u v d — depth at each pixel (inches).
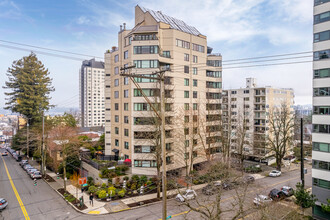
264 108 2213.3
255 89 2285.9
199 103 1529.3
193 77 1653.5
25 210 984.9
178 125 1482.5
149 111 1346.0
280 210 700.7
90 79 6092.5
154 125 1254.9
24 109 2113.7
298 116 2164.1
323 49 963.3
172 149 1457.9
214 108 1760.6
